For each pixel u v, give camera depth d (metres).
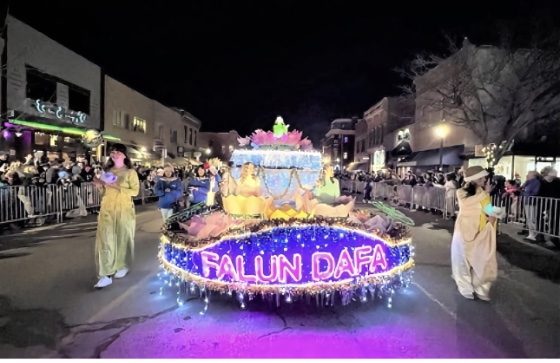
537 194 9.99
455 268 5.65
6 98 16.41
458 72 21.50
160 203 9.34
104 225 5.93
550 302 5.41
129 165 6.37
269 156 5.88
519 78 19.44
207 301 5.17
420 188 16.97
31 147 18.17
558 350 4.00
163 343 4.12
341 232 5.00
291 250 4.89
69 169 14.23
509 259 7.95
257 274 4.89
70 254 8.06
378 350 3.98
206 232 5.36
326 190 6.28
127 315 4.86
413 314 4.93
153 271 6.80
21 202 10.84
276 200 5.78
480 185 5.54
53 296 5.53
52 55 19.45
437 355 3.88
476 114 20.72
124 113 27.92
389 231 5.65
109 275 6.07
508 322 4.70
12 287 5.92
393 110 39.56
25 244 9.03
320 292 4.94
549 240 9.85
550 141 20.03
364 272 5.14
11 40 16.67
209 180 10.71
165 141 37.28
